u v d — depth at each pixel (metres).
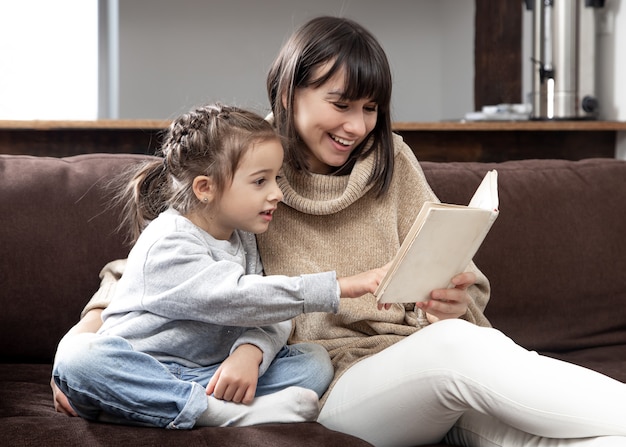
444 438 1.42
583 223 1.92
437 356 1.26
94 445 1.16
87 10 3.83
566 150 2.82
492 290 1.83
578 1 2.88
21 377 1.58
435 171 1.90
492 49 3.70
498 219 1.86
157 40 4.30
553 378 1.18
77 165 1.78
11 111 3.72
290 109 1.51
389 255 1.56
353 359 1.46
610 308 1.91
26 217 1.68
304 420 1.32
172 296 1.28
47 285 1.67
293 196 1.54
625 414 1.14
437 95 4.62
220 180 1.35
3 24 3.69
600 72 2.98
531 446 1.24
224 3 4.36
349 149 1.51
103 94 4.41
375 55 1.47
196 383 1.27
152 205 1.49
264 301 1.27
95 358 1.24
